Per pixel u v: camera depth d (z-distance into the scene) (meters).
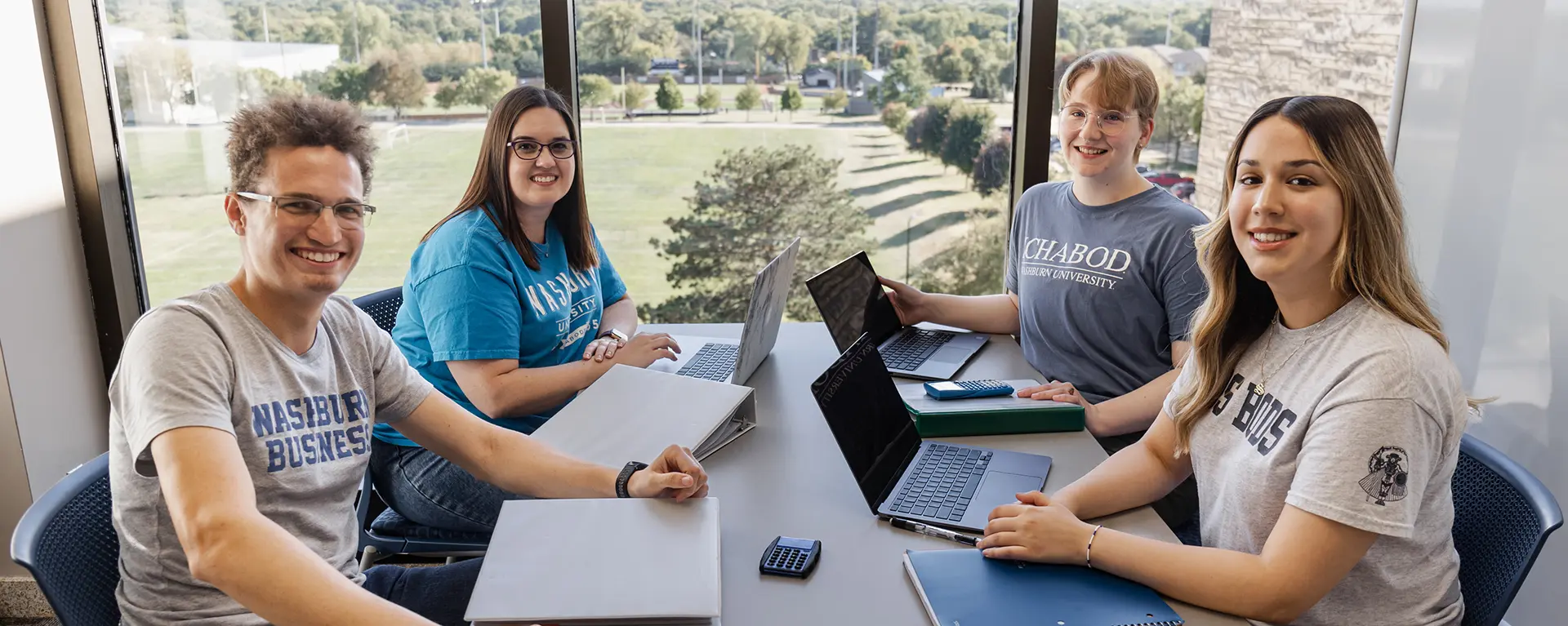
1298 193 1.27
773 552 1.33
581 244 2.27
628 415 1.73
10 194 2.41
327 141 1.33
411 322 2.13
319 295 1.37
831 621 1.19
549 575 1.22
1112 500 1.49
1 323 2.37
